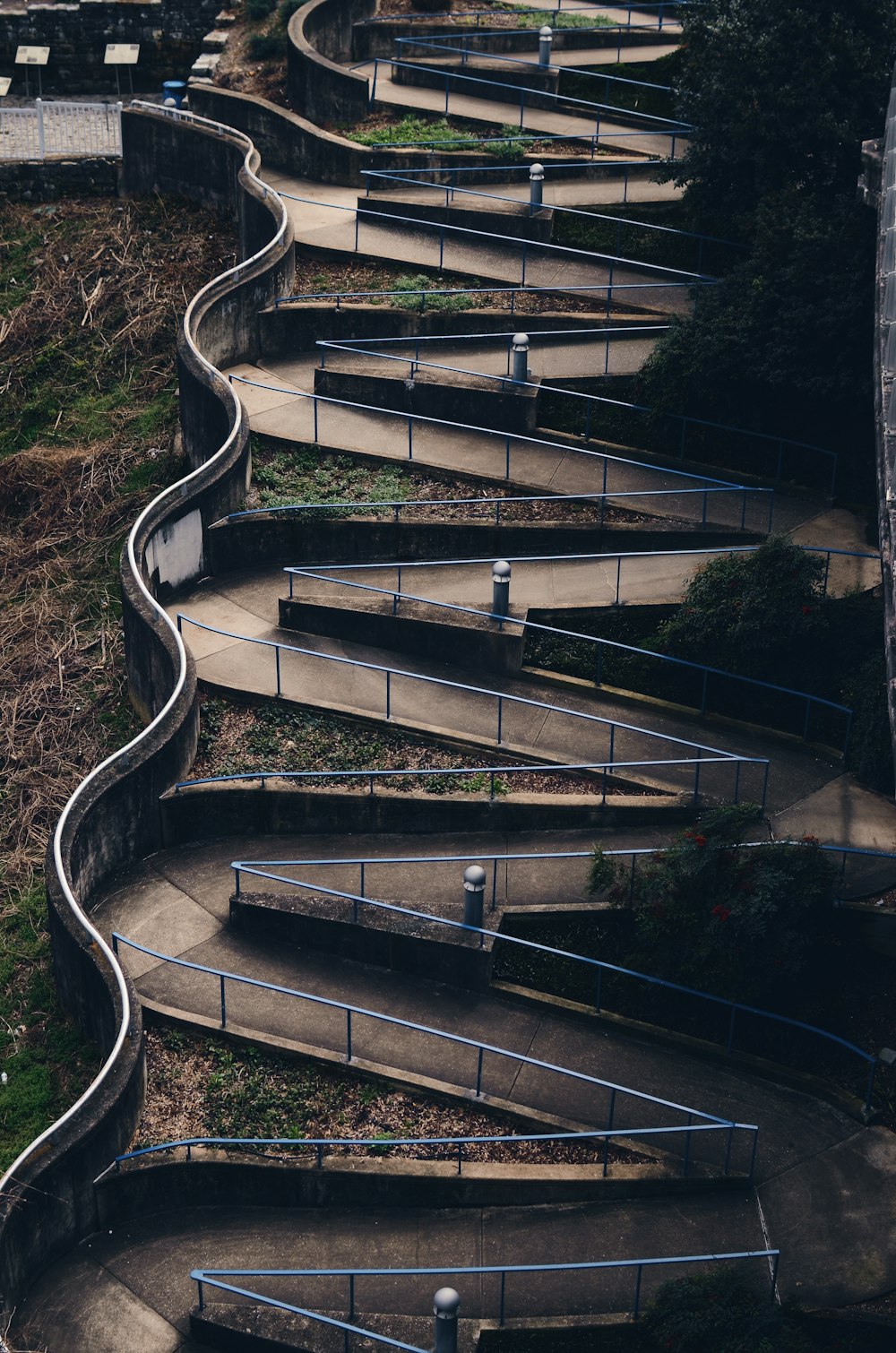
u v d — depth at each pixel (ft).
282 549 107.04
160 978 85.71
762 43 107.76
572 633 98.37
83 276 132.46
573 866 90.12
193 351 113.09
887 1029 83.05
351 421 114.62
